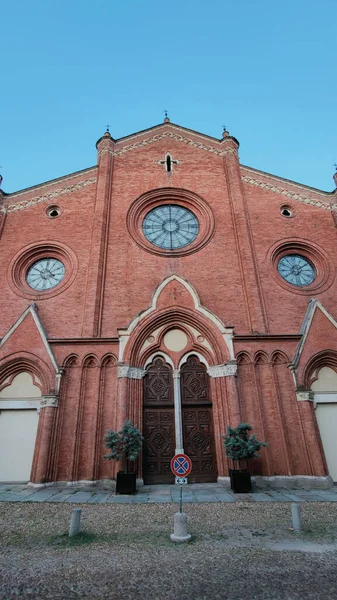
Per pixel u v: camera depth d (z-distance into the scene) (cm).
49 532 922
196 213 2391
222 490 1447
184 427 1686
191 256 2162
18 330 1811
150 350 1791
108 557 753
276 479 1568
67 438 1623
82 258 2127
